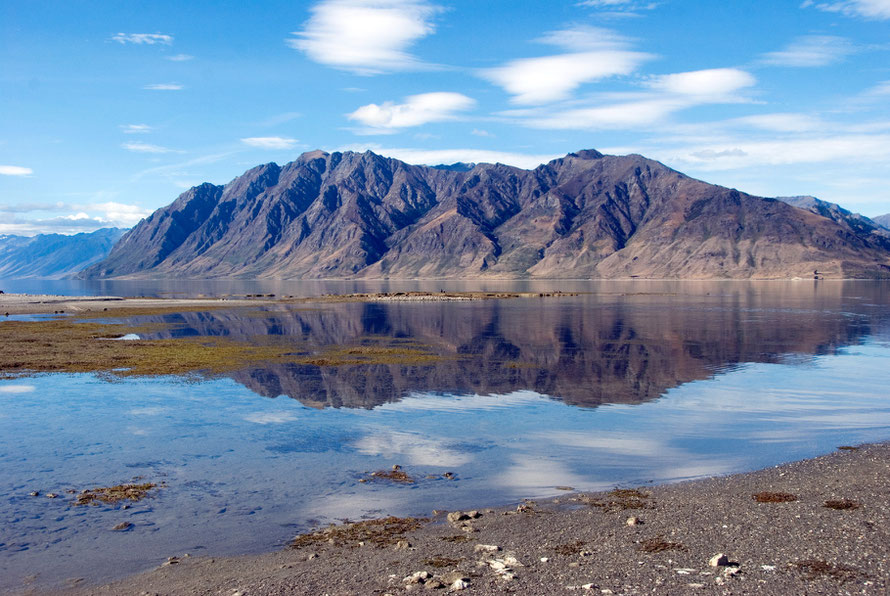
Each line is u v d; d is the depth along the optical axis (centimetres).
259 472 2230
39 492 2023
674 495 1911
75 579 1421
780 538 1509
